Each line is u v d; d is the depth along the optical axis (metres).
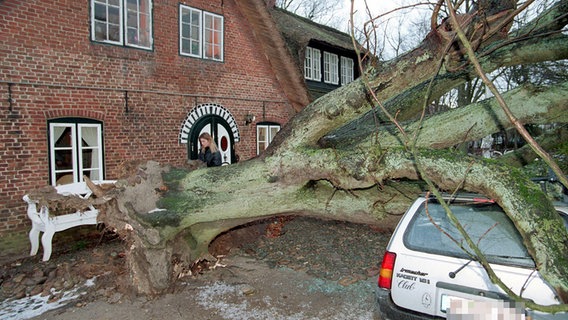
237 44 10.68
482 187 3.65
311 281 5.11
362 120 6.25
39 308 4.40
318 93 13.72
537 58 5.09
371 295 4.64
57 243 6.97
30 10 6.85
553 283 2.68
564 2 4.54
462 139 4.99
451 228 3.26
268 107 11.59
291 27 13.27
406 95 5.88
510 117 1.99
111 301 4.56
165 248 4.88
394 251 3.24
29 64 6.87
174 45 9.22
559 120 4.86
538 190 3.37
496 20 4.10
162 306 4.43
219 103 10.27
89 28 7.67
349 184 4.76
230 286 4.98
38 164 6.99
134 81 8.43
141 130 8.59
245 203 5.18
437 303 2.93
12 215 6.68
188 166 6.09
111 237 7.33
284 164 5.12
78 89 7.53
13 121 6.70
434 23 4.23
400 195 5.32
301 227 7.72
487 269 2.28
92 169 7.90
